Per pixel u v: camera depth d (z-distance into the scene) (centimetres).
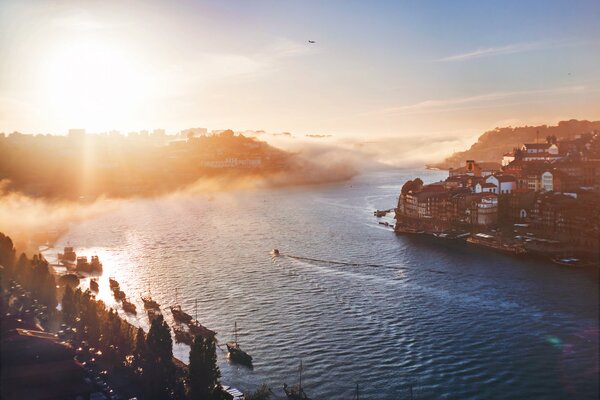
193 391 18825
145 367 19462
